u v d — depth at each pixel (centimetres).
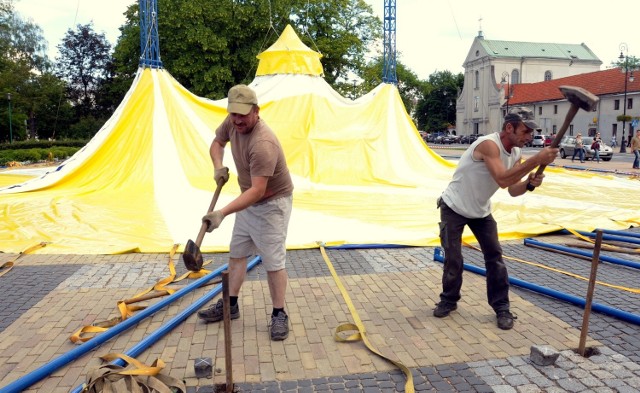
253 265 607
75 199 1049
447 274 452
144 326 439
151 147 1229
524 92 5700
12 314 468
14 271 599
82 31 5203
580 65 6500
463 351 393
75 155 1216
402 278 575
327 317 462
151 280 569
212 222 354
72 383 346
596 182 1467
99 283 557
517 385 343
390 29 1697
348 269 611
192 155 1252
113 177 1191
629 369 362
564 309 476
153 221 860
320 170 1334
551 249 698
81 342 405
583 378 350
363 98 1592
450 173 1480
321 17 3194
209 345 404
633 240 720
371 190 1234
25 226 815
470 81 6575
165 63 2891
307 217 908
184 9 2756
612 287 540
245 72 2973
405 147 1529
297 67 1515
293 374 359
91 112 5222
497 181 397
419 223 870
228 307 323
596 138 2480
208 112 1373
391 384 346
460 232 449
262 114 1420
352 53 3488
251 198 376
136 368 342
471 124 6562
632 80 4447
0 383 348
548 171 1762
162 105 1291
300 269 611
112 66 4988
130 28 3269
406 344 406
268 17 2881
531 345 395
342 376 357
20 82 4481
